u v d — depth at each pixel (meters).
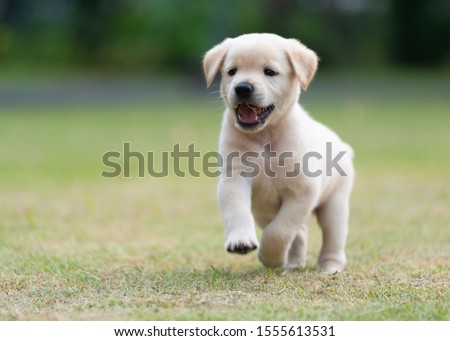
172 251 8.30
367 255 8.03
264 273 7.09
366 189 12.62
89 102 31.97
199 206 11.33
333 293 6.27
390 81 38.25
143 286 6.54
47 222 9.93
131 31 43.72
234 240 6.52
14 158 16.89
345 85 36.25
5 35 44.50
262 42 7.16
